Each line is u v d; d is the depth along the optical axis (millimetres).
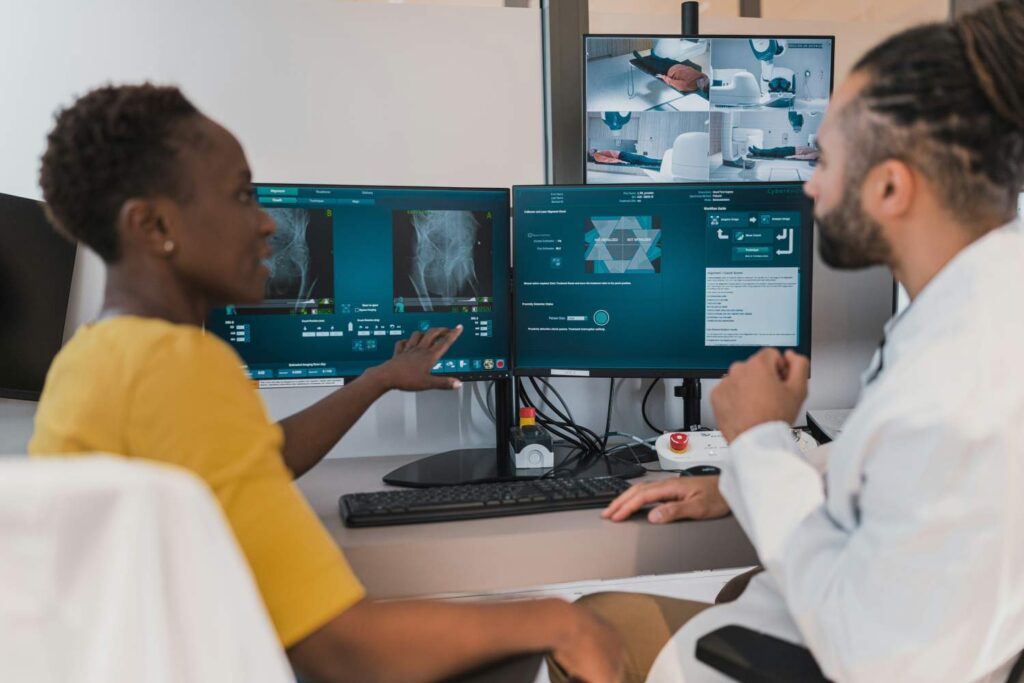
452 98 1589
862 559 668
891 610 646
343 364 1386
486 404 1621
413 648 665
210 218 767
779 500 776
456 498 1089
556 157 1623
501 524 1029
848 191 777
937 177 729
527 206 1422
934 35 742
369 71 1554
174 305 773
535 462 1388
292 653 658
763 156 1644
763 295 1425
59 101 1452
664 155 1621
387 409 1585
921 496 634
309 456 1166
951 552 631
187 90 1491
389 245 1385
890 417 655
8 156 1444
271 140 1528
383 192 1374
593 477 1257
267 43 1514
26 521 365
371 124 1562
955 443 624
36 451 718
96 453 654
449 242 1407
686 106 1613
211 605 396
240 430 658
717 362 1437
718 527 1021
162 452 636
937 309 697
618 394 1671
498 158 1617
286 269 1346
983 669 670
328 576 653
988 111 709
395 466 1474
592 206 1419
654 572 1016
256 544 636
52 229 1411
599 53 1577
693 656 867
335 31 1535
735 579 1116
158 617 376
